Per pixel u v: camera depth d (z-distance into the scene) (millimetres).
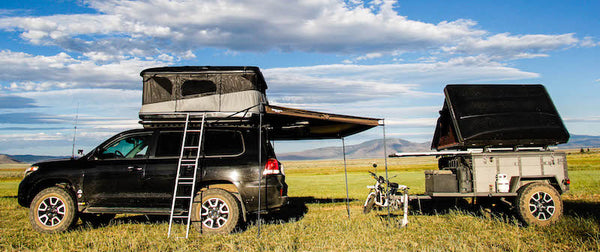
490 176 7477
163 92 8031
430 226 7297
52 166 7414
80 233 7000
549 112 7984
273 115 7574
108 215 9109
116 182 7176
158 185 7098
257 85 8148
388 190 8773
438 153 7684
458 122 7797
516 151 7887
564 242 5711
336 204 11875
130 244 5945
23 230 7410
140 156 7383
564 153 7625
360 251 5441
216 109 7879
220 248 5793
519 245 5418
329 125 8742
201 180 7027
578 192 12688
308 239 6367
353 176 41062
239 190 6992
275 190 7105
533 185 7285
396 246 5762
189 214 6496
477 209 9188
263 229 7270
